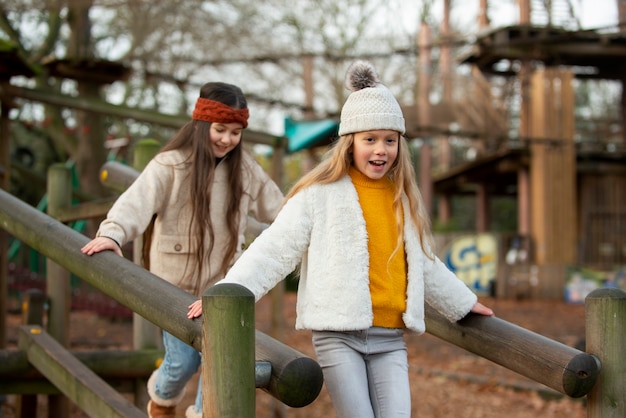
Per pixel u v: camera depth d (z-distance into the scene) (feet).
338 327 7.60
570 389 6.85
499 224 82.23
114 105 22.82
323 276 7.75
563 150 52.39
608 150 53.47
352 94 8.18
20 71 20.79
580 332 34.42
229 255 9.56
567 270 51.19
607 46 49.29
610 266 51.93
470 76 50.31
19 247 34.50
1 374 12.66
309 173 8.14
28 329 12.99
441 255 54.34
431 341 31.35
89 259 8.20
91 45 37.04
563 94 52.31
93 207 12.38
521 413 20.51
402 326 8.00
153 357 13.66
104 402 9.27
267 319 38.04
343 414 7.52
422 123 49.80
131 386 14.06
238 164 9.70
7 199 10.09
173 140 9.62
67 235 8.77
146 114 23.22
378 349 7.84
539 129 52.26
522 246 53.26
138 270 7.61
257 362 6.16
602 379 6.96
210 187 9.38
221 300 5.84
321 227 7.88
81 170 36.60
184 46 40.75
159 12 37.55
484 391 22.89
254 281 7.46
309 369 6.12
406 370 7.96
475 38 49.08
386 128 7.97
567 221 52.49
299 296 8.01
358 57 39.04
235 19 40.75
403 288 8.04
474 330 8.18
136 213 8.96
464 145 72.28
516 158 53.78
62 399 14.94
